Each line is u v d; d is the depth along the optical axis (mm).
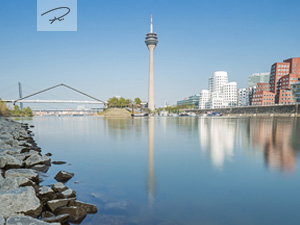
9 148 12828
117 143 16906
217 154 12148
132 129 30859
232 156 11539
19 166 9211
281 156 11445
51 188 6902
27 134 25172
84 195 6496
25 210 5016
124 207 5652
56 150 14156
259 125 39312
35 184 6758
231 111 153875
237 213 5242
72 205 5613
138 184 7375
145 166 9719
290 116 105750
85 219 5059
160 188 6973
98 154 12602
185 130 28453
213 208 5535
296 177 7898
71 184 7484
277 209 5441
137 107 190625
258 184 7168
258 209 5441
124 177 8148
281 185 7070
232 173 8438
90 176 8375
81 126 39469
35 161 10141
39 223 4398
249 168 9109
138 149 14109
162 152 12922
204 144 15969
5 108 121250
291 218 4984
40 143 17531
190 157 11398
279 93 133750
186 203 5840
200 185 7156
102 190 6891
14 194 5281
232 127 33969
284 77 136250
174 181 7602
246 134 22797
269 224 4734
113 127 35531
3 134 18953
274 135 21719
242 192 6523
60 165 10133
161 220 4973
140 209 5547
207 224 4777
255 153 12336
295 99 123188
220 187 6977
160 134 23438
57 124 48156
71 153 13023
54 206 5492
